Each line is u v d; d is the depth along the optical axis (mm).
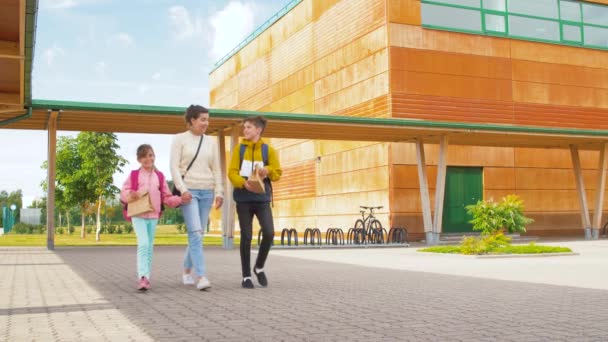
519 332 4543
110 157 32719
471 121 25125
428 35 24672
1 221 69938
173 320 5098
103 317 5254
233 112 16984
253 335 4434
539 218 26641
